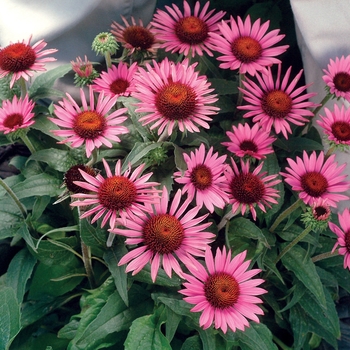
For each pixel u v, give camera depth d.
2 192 0.71
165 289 0.67
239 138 0.68
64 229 0.66
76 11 0.77
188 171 0.63
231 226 0.68
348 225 0.63
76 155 0.69
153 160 0.66
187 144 0.68
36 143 0.74
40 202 0.71
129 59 0.79
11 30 0.78
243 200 0.63
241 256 0.60
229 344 0.66
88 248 0.70
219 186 0.64
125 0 0.81
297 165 0.65
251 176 0.63
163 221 0.59
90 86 0.68
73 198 0.61
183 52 0.77
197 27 0.75
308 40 0.75
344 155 0.78
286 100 0.70
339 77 0.71
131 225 0.59
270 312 0.77
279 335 0.78
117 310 0.66
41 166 0.73
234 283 0.59
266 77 0.72
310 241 0.67
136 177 0.61
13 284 0.70
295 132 0.81
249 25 0.74
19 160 0.80
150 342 0.62
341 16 0.72
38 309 0.73
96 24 0.81
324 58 0.74
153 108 0.63
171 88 0.62
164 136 0.65
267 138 0.68
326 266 0.73
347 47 0.73
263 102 0.70
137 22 0.84
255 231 0.67
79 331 0.66
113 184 0.58
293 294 0.72
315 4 0.73
